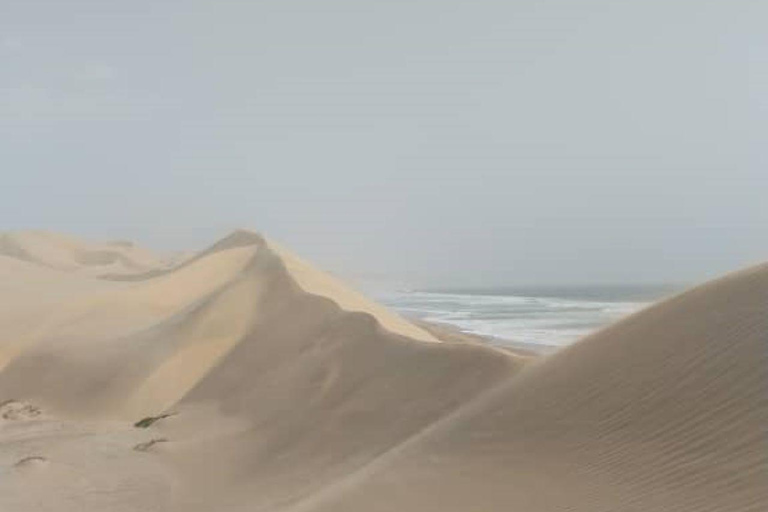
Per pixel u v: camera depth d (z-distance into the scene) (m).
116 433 17.95
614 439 8.27
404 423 13.08
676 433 7.81
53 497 12.82
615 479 7.48
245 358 21.58
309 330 20.83
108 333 27.05
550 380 10.43
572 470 7.99
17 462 15.09
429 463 9.40
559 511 7.23
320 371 17.47
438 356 14.94
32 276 40.19
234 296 25.52
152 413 20.66
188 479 13.84
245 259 35.69
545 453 8.62
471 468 8.86
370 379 15.70
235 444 15.52
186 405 20.19
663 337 9.60
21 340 26.61
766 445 6.94
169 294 32.06
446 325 44.34
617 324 11.00
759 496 6.33
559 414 9.35
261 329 23.08
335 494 9.36
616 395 9.05
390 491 8.77
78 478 13.94
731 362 8.25
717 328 8.99
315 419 15.07
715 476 6.88
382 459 10.53
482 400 11.57
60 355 25.05
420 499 8.36
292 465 13.32
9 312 29.42
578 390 9.65
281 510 10.07
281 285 25.64
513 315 56.00
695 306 9.92
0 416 20.69
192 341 23.64
